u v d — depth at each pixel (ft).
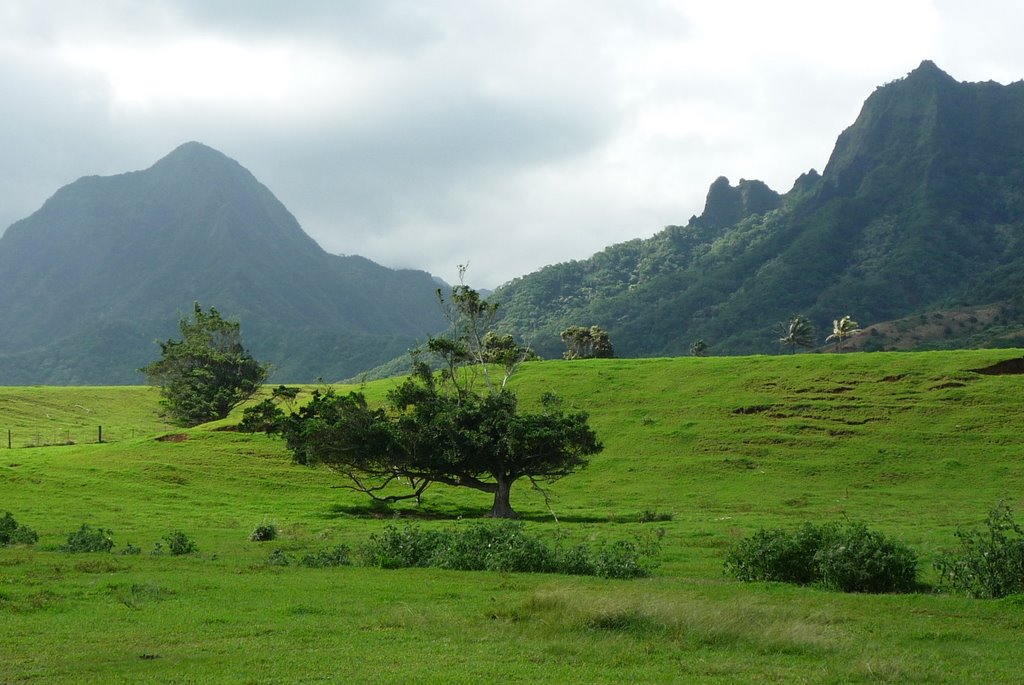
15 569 68.95
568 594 50.29
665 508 155.63
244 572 71.61
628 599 49.16
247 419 210.79
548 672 36.47
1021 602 57.72
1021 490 163.12
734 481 178.09
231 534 115.65
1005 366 234.58
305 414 167.94
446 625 46.78
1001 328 625.41
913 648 44.37
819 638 43.88
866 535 71.20
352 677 35.22
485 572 73.87
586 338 396.78
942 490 166.09
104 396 396.78
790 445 197.67
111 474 179.42
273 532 110.11
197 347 313.32
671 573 78.54
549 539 107.14
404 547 81.35
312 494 175.32
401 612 50.83
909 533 107.04
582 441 154.10
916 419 207.10
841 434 202.69
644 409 229.45
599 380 255.09
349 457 158.81
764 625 46.37
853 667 38.52
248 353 325.21
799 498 160.97
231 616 49.98
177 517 136.77
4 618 48.96
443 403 163.02
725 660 39.75
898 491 166.40
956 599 60.18
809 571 71.15
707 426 212.02
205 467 189.88
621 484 181.68
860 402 219.41
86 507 145.18
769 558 72.23
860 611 55.47
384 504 164.86
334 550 85.71
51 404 365.61
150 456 197.98
